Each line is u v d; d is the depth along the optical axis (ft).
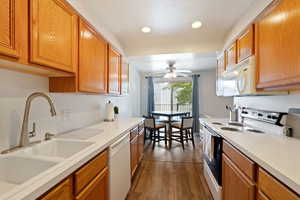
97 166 3.93
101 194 4.14
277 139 4.55
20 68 3.57
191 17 6.49
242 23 6.20
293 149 3.63
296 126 4.65
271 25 4.23
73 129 6.04
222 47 8.69
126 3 5.55
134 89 15.78
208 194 6.60
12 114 3.72
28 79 4.13
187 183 7.47
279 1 3.91
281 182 2.56
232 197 4.41
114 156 4.93
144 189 6.97
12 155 3.27
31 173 3.12
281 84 3.84
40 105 4.53
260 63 4.77
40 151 4.01
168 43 9.27
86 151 3.55
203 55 9.63
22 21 2.90
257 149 3.62
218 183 5.49
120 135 5.47
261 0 4.83
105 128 6.42
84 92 5.16
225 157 5.02
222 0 5.39
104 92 6.59
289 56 3.55
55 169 2.63
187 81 18.39
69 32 4.26
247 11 5.79
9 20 2.65
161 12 6.17
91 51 5.46
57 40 3.79
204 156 7.97
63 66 4.00
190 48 9.09
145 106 19.20
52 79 4.76
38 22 3.23
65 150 4.43
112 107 8.68
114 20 6.72
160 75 18.75
